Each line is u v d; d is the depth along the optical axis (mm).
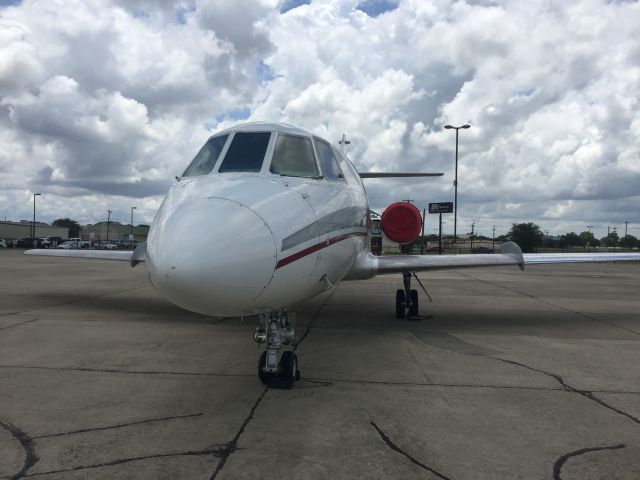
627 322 8961
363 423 3873
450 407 4270
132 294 12594
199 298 3592
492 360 5984
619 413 4160
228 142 5316
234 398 4477
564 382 5082
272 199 4270
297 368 5332
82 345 6656
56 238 78500
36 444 3436
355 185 6668
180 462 3164
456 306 11117
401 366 5672
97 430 3695
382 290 15023
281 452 3328
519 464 3174
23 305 10430
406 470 3078
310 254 4520
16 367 5512
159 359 5922
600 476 3018
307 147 5527
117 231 110062
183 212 3869
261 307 4070
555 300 12531
